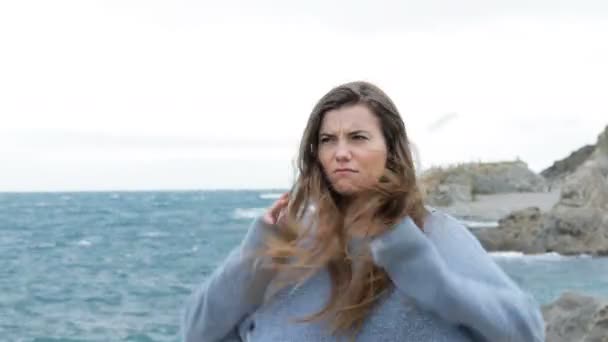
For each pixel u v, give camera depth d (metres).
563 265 30.48
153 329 20.14
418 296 1.93
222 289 2.09
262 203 141.50
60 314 23.09
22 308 24.66
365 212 1.97
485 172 69.62
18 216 97.06
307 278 2.04
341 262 2.01
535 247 34.09
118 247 50.53
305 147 2.07
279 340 2.03
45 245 53.53
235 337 2.18
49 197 196.50
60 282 32.03
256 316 2.11
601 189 35.22
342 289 1.99
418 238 1.92
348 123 2.00
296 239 2.03
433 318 1.96
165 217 91.56
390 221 1.96
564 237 34.00
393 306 1.97
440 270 1.91
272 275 2.07
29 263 41.25
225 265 2.10
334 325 1.98
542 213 36.00
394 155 2.03
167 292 27.64
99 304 24.98
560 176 105.81
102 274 35.00
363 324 1.98
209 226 72.81
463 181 65.75
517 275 27.91
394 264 1.94
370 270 1.97
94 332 20.06
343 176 1.99
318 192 2.03
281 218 2.08
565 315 11.20
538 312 2.06
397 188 1.99
